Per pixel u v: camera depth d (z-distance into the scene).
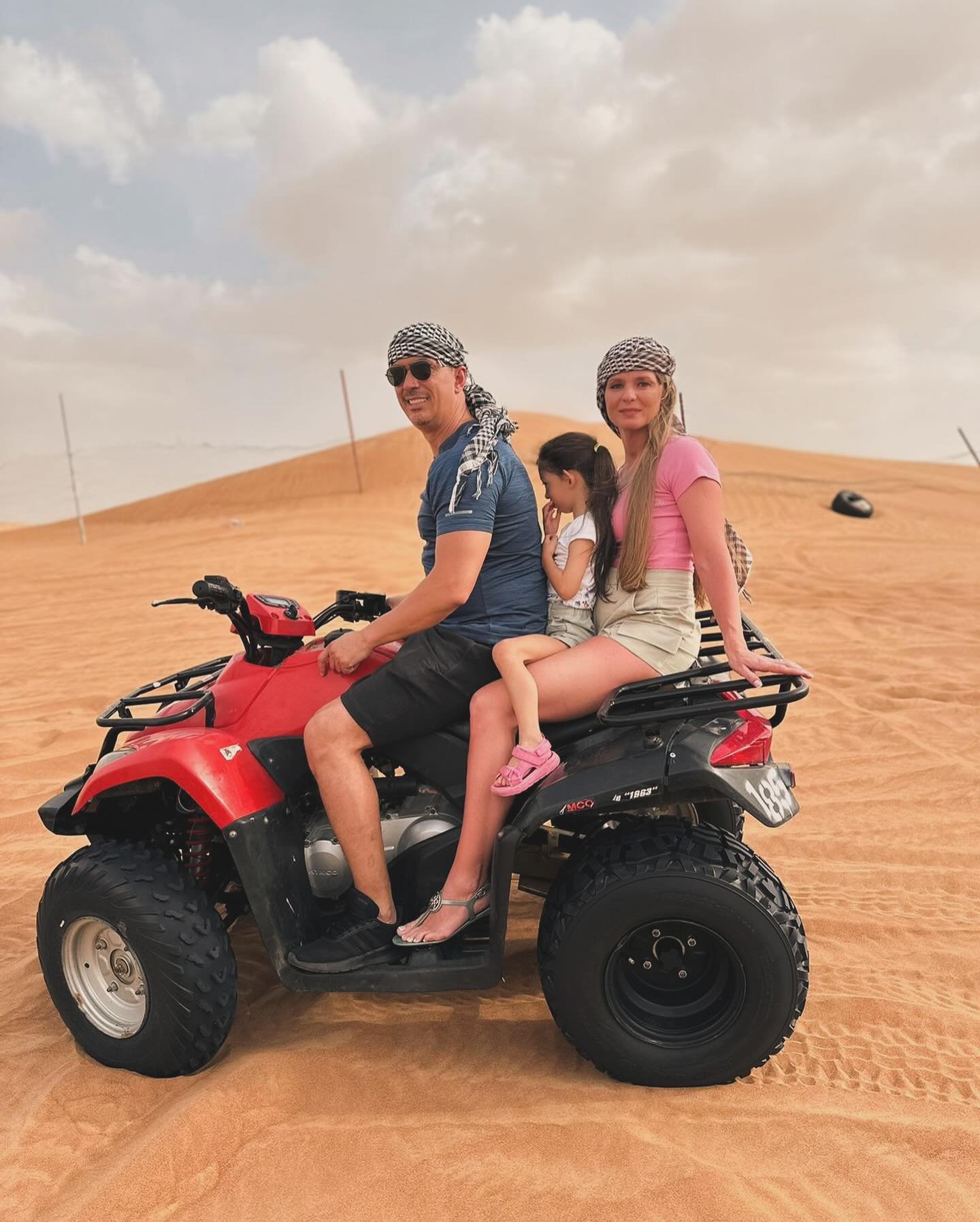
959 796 4.96
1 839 4.93
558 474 3.03
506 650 2.81
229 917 3.48
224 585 2.94
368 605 3.45
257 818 2.85
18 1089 2.88
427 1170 2.37
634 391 2.90
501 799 2.82
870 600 10.63
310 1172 2.38
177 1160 2.44
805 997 2.64
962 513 22.97
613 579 2.96
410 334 2.97
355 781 2.87
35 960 3.72
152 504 37.00
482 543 2.82
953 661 7.68
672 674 2.77
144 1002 2.90
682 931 2.69
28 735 6.43
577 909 2.62
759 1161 2.38
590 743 2.81
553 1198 2.26
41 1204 2.36
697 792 2.62
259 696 3.07
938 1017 3.06
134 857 2.90
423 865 2.98
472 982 2.76
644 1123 2.53
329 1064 2.82
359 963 2.81
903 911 3.82
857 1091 2.68
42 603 12.08
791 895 3.99
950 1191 2.26
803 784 5.23
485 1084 2.74
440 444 3.10
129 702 3.28
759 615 9.86
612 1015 2.67
